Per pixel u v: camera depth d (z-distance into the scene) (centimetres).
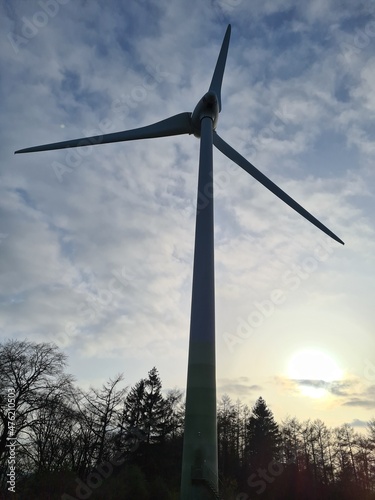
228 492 4394
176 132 2975
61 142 2853
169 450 6103
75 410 4269
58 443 4372
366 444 6819
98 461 4534
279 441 7338
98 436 4622
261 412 7850
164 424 6184
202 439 1677
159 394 6506
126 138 2975
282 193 2947
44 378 3916
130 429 5609
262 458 6912
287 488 5888
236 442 7425
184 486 1620
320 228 2891
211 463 1647
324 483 6347
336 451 7112
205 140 2661
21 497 3456
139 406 6412
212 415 1739
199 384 1789
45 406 3762
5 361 3769
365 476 6662
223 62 3288
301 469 6425
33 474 3797
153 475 5391
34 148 2805
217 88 3172
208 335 1916
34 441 3847
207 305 1995
